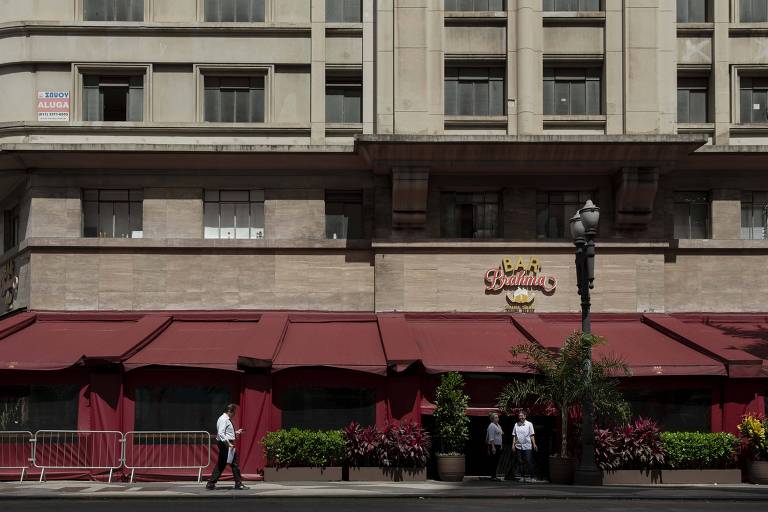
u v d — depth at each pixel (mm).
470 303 26406
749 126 26703
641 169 26109
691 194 27484
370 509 16641
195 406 23172
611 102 26531
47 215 26531
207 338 24406
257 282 26562
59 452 22453
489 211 27281
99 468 22250
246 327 25641
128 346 23016
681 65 27062
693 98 27375
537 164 26109
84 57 26625
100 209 27047
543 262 26531
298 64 26875
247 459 22797
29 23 26625
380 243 26391
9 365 22312
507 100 26469
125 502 18047
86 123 26250
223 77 27125
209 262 26547
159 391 23141
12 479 22344
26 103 26656
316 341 24172
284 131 26594
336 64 26875
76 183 26656
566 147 25594
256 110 27078
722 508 17438
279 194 26922
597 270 26547
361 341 24250
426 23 26594
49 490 19984
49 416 23000
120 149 25766
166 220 26672
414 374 23234
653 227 26797
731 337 24734
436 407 22922
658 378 23406
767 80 27359
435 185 26828
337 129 26656
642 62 26484
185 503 17812
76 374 23047
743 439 22953
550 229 27188
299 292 26594
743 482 22797
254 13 27391
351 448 22422
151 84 26656
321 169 26938
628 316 26281
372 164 26172
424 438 22500
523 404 23125
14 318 25797
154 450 22609
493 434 23156
